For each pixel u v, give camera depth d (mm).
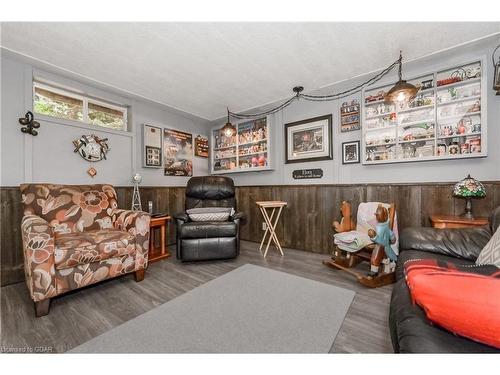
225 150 4344
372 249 2201
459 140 2281
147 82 2787
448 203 2281
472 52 2180
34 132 2387
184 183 4102
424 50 2158
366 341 1282
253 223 3801
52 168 2551
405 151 2555
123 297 1835
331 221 3023
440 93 2344
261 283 2066
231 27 1824
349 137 2984
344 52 2182
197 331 1370
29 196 2037
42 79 2506
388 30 1874
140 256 2143
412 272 668
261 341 1274
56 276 1634
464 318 552
